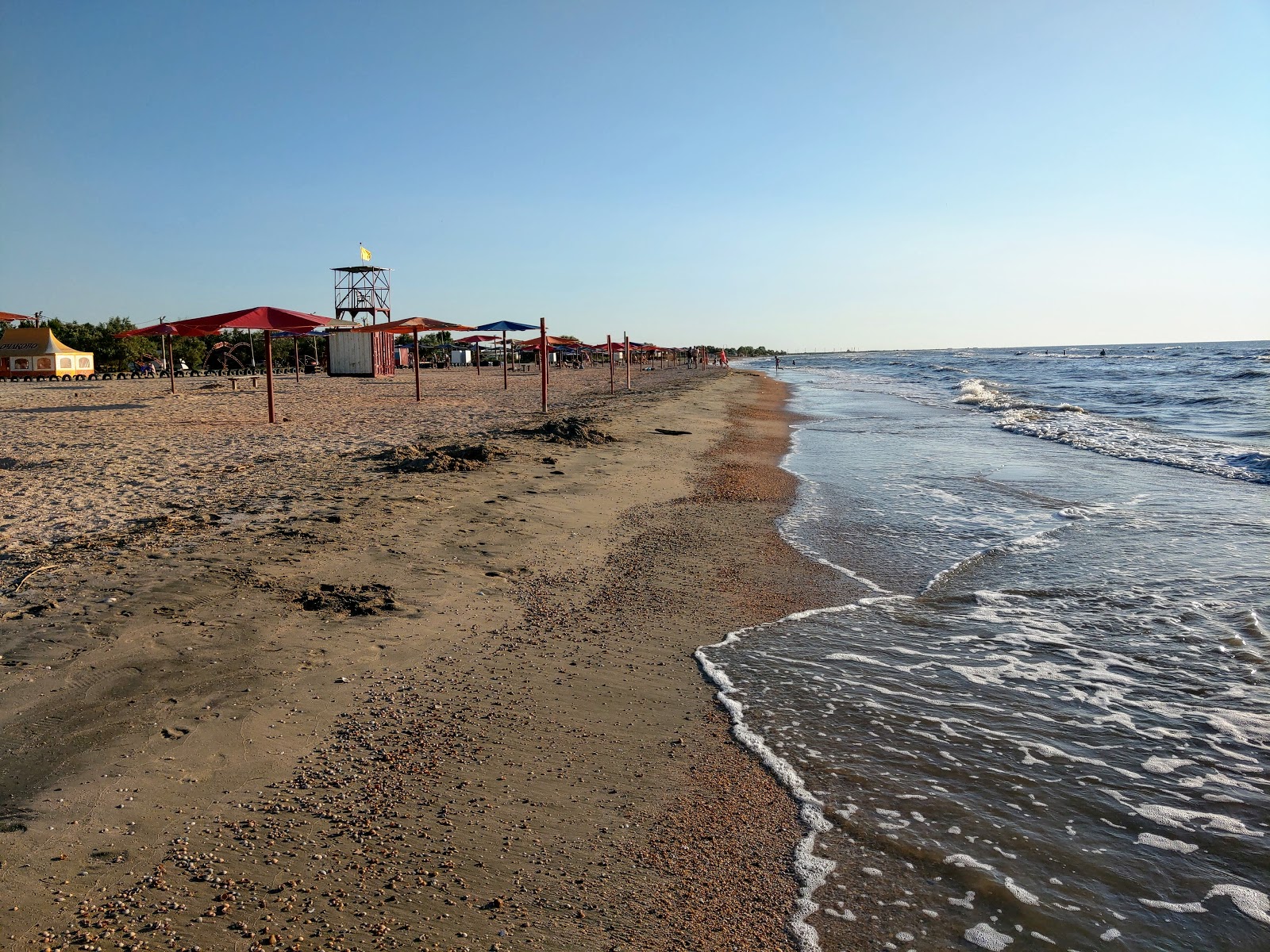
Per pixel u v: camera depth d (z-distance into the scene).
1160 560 8.04
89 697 4.31
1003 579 7.50
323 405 24.70
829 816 3.62
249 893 2.85
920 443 18.56
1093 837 3.52
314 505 8.96
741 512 10.43
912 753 4.25
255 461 12.30
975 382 42.84
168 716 4.15
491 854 3.20
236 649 5.03
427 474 11.03
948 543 8.88
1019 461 15.28
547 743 4.18
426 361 74.88
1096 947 2.83
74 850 3.04
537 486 10.88
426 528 8.24
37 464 11.99
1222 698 4.94
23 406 23.62
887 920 2.94
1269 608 6.53
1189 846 3.46
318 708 4.39
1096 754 4.26
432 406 24.44
